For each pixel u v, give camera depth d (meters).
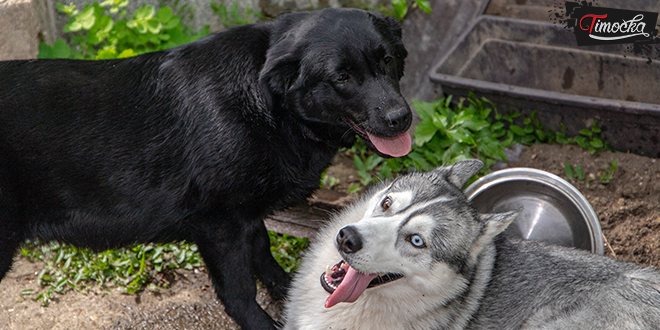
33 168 3.27
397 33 3.48
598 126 5.14
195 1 5.76
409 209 3.19
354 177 5.21
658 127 4.84
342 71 3.12
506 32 5.82
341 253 3.06
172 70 3.41
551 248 3.71
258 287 4.27
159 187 3.43
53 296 3.96
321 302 3.58
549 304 3.47
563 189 4.13
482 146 5.19
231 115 3.29
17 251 3.44
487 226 3.28
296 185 3.55
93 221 3.47
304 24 3.27
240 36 3.41
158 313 3.89
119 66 3.44
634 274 3.49
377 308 3.42
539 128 5.40
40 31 5.08
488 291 3.57
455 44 5.86
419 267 3.14
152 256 4.28
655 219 4.63
